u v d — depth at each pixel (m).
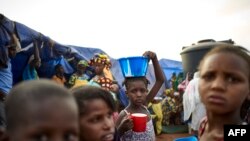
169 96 10.78
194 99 5.77
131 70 2.99
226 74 1.00
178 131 9.52
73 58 6.79
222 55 1.02
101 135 1.49
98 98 1.50
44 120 0.83
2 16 4.24
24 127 0.84
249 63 1.04
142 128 2.50
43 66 6.21
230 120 1.08
